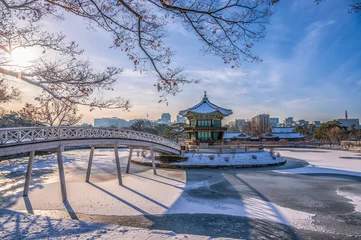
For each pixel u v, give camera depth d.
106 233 5.01
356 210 13.68
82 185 20.27
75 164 35.12
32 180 22.41
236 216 12.71
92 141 18.88
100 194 17.23
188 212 13.37
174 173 27.22
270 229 10.93
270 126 94.00
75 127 17.22
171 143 31.12
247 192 18.08
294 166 33.00
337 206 14.47
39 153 47.41
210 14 5.64
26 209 13.82
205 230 10.84
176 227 11.21
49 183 21.02
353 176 25.14
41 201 15.30
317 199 16.08
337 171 28.48
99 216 12.75
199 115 51.03
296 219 12.21
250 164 31.53
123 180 22.84
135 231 5.17
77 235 4.86
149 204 14.85
